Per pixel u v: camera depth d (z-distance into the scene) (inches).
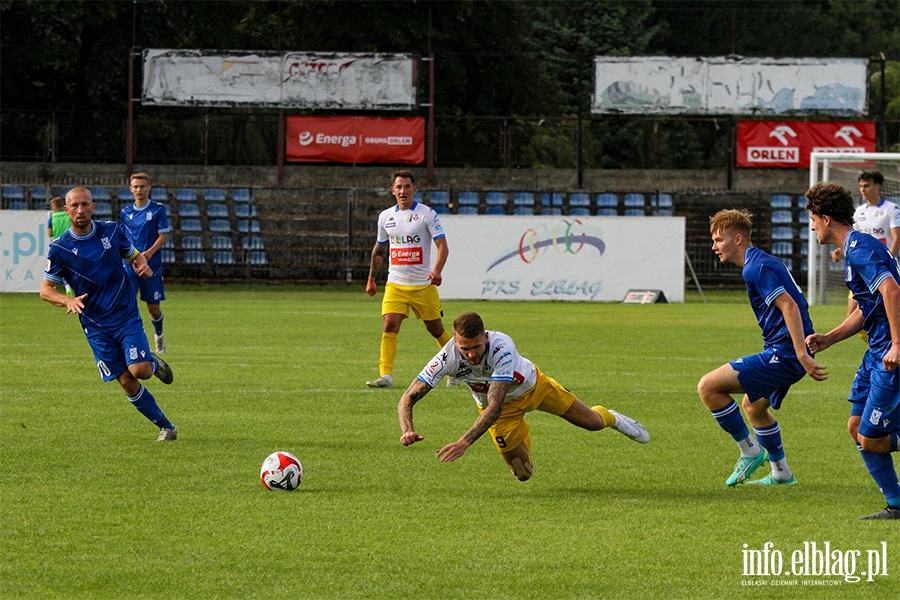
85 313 689.0
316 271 2783.0
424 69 3198.8
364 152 2792.8
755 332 1555.1
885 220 1117.1
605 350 1294.3
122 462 625.0
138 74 3088.1
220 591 391.9
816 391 975.0
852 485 586.9
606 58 2810.0
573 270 2285.9
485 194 2854.3
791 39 4756.4
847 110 2797.7
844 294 2251.5
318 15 3179.1
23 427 740.0
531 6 4151.1
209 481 575.8
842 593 399.2
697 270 2837.1
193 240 2714.1
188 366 1098.1
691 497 553.3
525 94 3351.4
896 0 5364.2
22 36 3078.2
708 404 577.3
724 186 3073.3
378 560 431.2
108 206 2709.2
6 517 493.4
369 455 657.6
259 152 3016.7
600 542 461.4
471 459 650.2
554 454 669.9
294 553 440.1
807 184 3061.0
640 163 4128.9
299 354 1223.5
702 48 4739.2
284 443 693.3
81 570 414.9
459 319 518.0
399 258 968.9
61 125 2930.6
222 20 3149.6
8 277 2242.9
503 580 407.2
